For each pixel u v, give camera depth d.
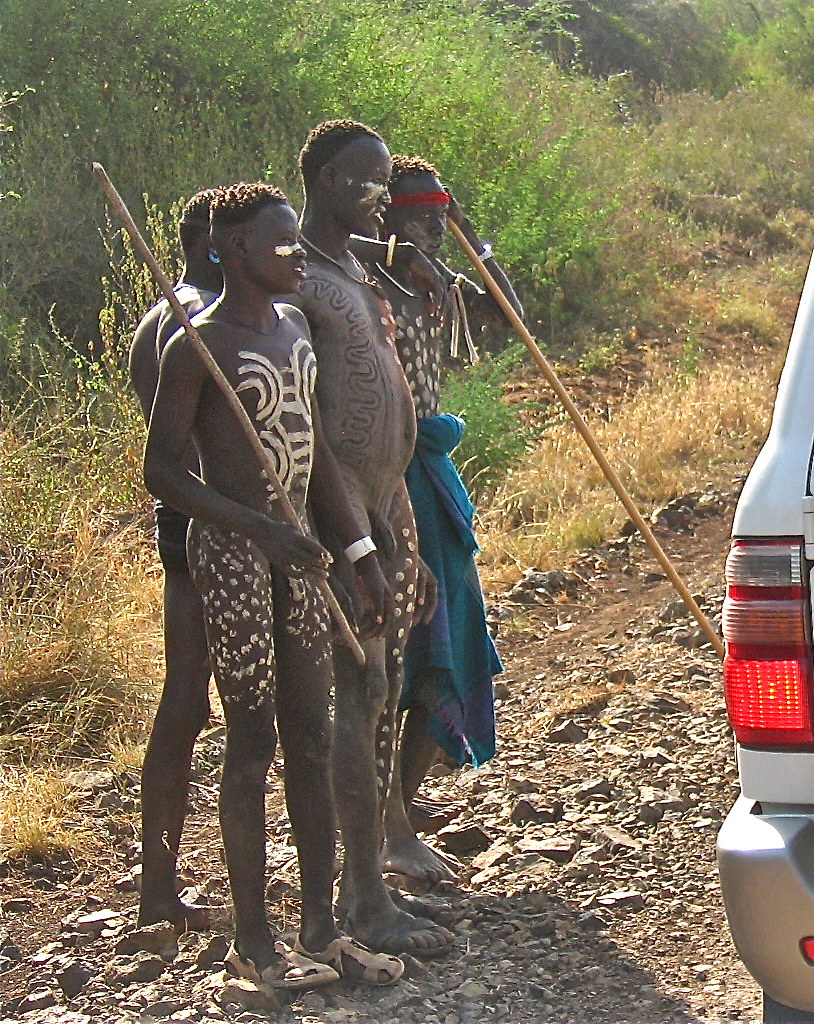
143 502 21.12
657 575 20.34
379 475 10.21
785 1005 7.52
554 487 23.47
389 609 9.66
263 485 9.24
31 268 27.42
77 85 30.00
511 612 19.05
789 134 47.81
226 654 9.29
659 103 51.97
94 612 16.06
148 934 10.30
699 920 10.64
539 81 40.88
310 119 32.66
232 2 32.56
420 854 11.52
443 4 39.69
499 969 10.02
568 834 12.20
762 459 7.71
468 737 11.58
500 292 11.80
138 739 14.70
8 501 17.98
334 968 9.61
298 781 9.51
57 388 23.61
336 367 10.09
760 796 7.62
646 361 31.97
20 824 12.23
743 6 64.44
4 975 10.12
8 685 15.05
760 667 7.57
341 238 10.38
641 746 14.05
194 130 30.83
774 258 39.41
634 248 37.66
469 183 34.28
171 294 8.83
